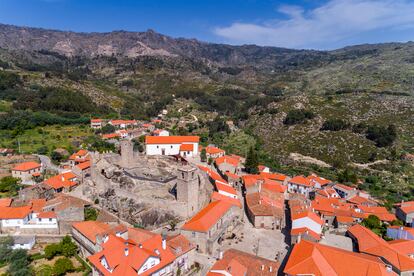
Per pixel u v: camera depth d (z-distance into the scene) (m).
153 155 131.50
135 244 67.50
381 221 100.44
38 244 81.06
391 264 67.38
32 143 170.75
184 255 66.88
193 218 78.06
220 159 140.62
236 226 87.44
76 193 108.25
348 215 98.81
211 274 59.47
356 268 61.41
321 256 64.62
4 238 77.56
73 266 71.44
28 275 66.31
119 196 92.19
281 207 97.38
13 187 114.69
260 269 63.03
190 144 140.62
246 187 109.25
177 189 85.38
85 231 75.50
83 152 148.88
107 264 59.84
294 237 78.56
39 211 87.38
